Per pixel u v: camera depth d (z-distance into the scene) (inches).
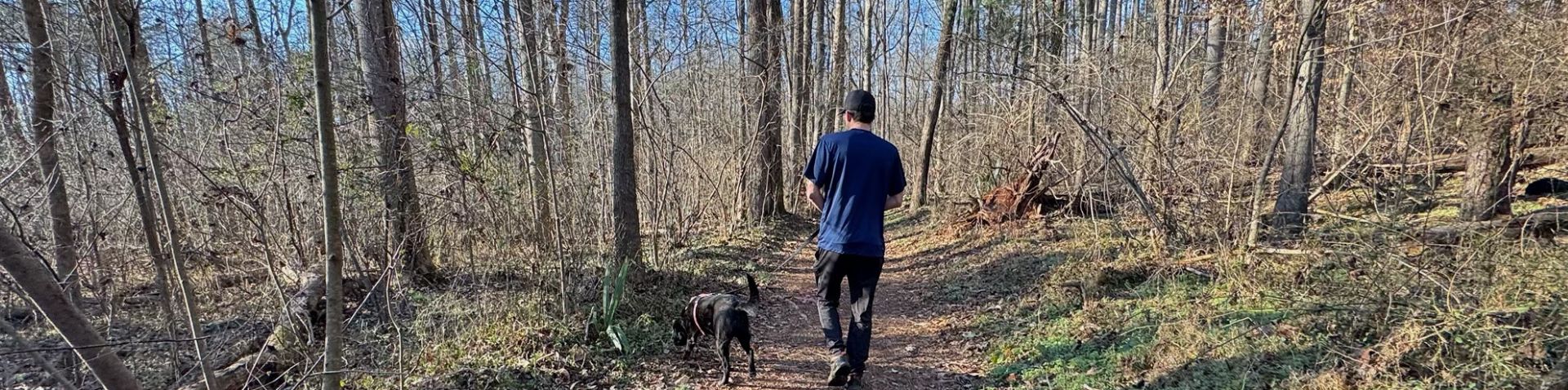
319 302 200.4
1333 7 247.3
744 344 187.2
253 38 239.1
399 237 244.2
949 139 676.1
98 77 138.4
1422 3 236.7
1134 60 368.2
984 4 681.0
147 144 120.6
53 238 181.9
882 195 159.0
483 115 230.4
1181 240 270.8
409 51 239.5
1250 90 305.3
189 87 183.5
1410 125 240.4
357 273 253.8
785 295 308.0
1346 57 273.7
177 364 166.9
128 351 176.7
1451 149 320.5
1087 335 199.8
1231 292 204.8
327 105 113.1
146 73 169.3
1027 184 423.5
